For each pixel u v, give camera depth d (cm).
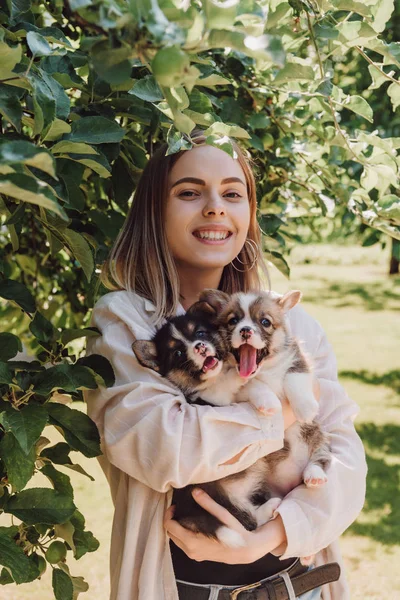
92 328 238
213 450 209
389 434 843
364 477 244
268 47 131
